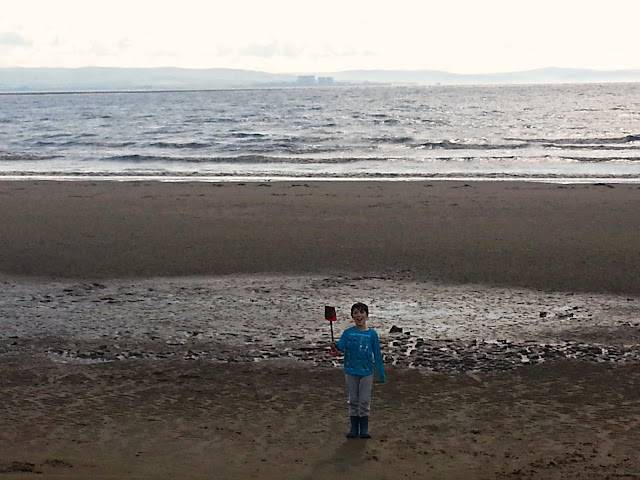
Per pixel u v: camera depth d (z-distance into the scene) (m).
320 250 18.55
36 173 37.34
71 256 18.25
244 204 25.36
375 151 48.81
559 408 9.20
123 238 20.09
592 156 43.97
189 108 147.38
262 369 10.71
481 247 18.58
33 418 8.91
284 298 14.60
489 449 7.96
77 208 24.84
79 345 11.89
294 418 8.91
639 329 12.48
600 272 16.22
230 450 7.95
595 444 8.07
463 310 13.66
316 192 28.17
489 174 35.41
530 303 14.10
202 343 11.94
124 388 10.00
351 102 166.00
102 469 7.27
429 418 8.91
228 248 18.88
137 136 66.88
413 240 19.42
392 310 13.71
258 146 52.97
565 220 21.86
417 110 120.00
